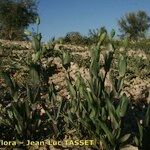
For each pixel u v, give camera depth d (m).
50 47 5.85
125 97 3.89
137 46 18.08
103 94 4.19
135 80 8.19
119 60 4.23
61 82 7.49
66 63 4.55
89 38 20.44
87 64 9.48
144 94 6.72
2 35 40.34
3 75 4.25
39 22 4.36
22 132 4.39
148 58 11.08
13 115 4.43
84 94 4.21
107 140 4.19
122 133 4.40
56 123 4.65
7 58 9.66
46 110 4.71
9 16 41.53
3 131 4.67
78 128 4.65
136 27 53.75
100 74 4.36
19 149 4.34
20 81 7.36
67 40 20.25
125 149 4.11
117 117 3.92
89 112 4.35
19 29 41.78
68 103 5.04
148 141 3.93
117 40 8.85
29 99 4.41
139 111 5.68
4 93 6.25
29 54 10.31
